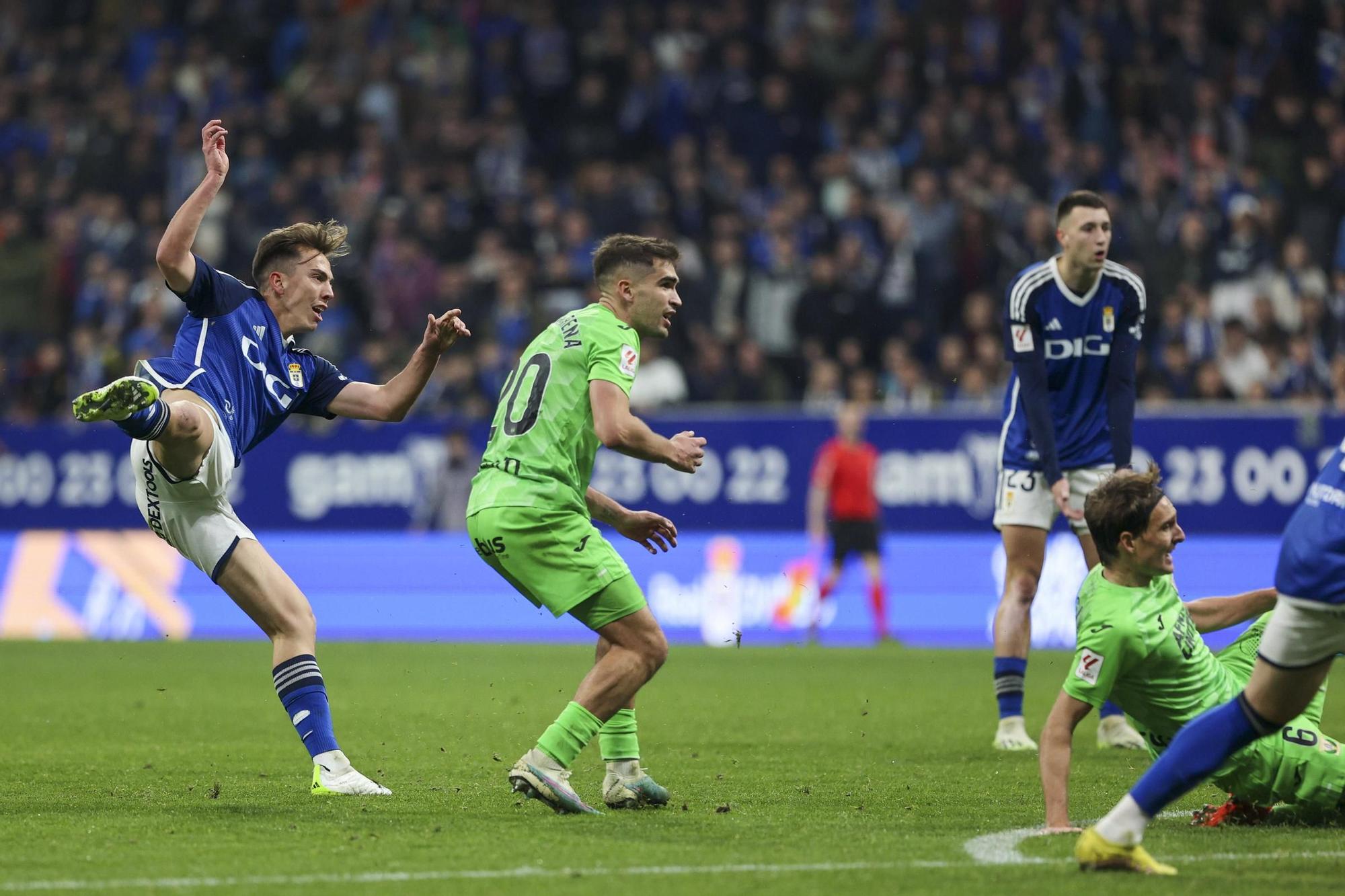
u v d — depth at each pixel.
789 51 58.38
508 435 15.06
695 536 43.66
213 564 16.02
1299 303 49.66
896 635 42.25
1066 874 11.72
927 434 42.53
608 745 15.37
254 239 55.22
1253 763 13.81
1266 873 11.76
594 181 54.56
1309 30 57.56
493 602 44.69
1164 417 40.97
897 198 54.09
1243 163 54.88
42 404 52.41
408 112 59.88
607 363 14.80
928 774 17.95
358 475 45.69
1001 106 55.22
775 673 33.28
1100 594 13.90
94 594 46.59
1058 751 13.55
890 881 11.45
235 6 64.06
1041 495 21.27
